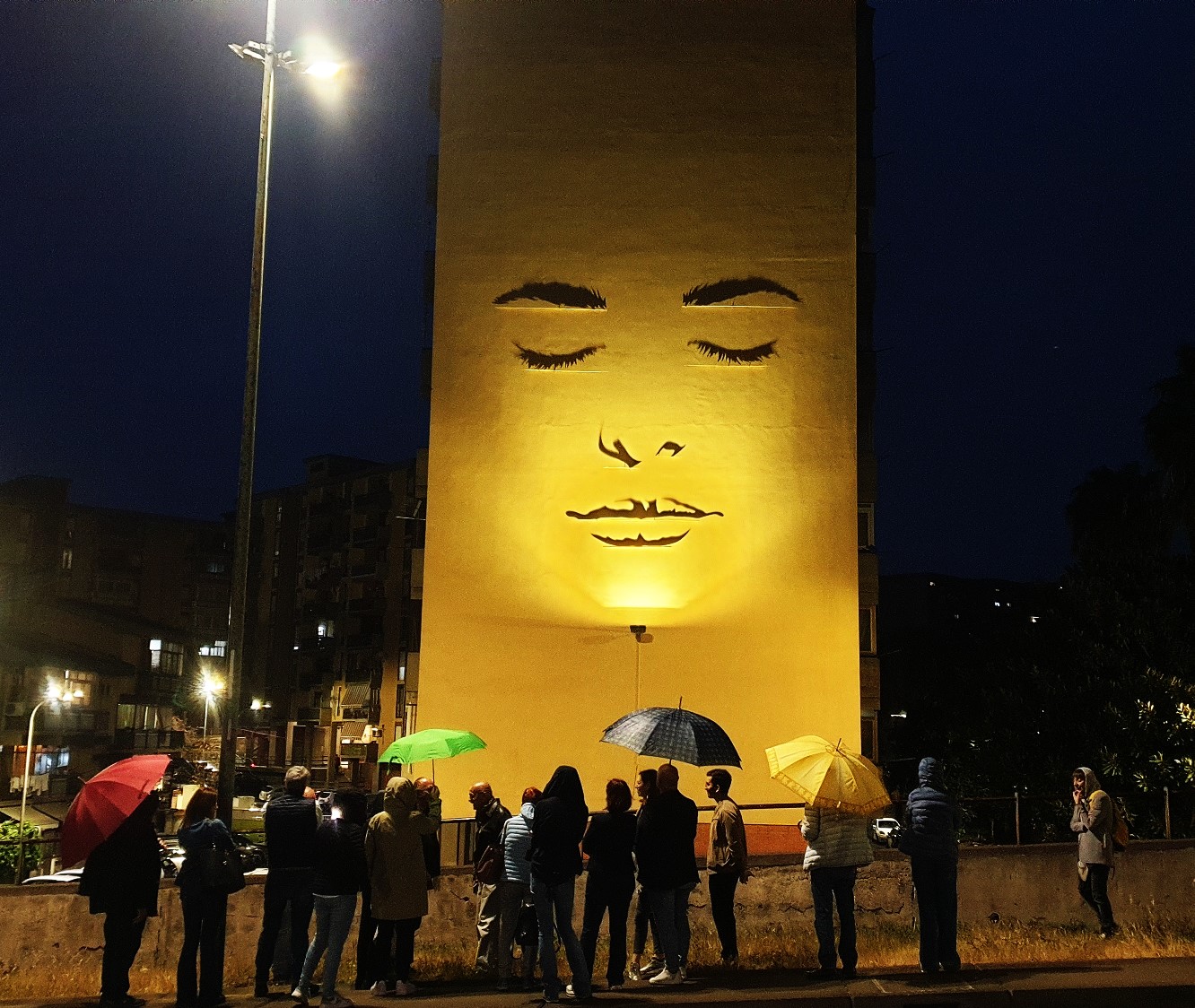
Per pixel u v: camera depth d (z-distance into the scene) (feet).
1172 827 50.83
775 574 64.80
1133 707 54.34
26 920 38.47
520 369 66.08
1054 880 41.93
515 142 67.51
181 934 39.19
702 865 41.37
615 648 64.28
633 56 68.08
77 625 198.49
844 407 65.82
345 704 254.68
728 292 66.33
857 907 41.55
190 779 154.51
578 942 30.91
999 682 62.80
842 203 67.10
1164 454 65.77
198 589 276.62
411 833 31.71
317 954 30.40
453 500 65.36
